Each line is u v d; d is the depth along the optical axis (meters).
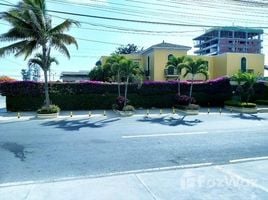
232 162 8.88
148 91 27.33
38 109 22.95
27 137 13.21
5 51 21.33
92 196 5.86
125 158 9.43
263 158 9.35
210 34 110.31
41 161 9.11
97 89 26.12
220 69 40.78
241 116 22.19
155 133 14.21
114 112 24.27
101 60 39.03
